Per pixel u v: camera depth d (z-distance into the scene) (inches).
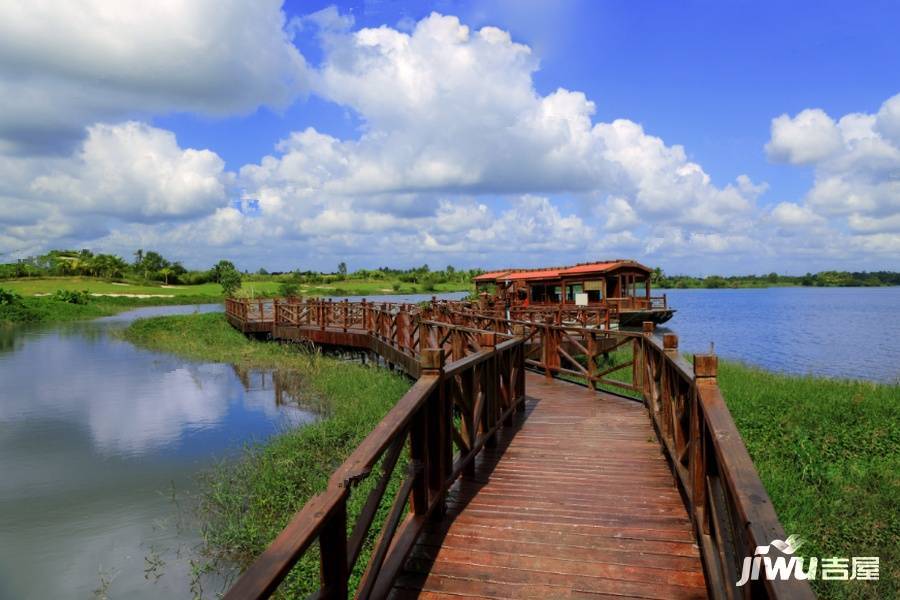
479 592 116.5
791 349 912.3
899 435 284.2
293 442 310.5
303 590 171.8
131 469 309.3
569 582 118.9
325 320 685.9
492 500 162.6
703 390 119.3
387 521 117.4
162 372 609.3
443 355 142.1
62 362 690.8
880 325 1419.8
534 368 452.8
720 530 106.0
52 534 235.1
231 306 1047.6
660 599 111.8
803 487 222.8
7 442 359.9
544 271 1244.5
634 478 180.4
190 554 217.2
